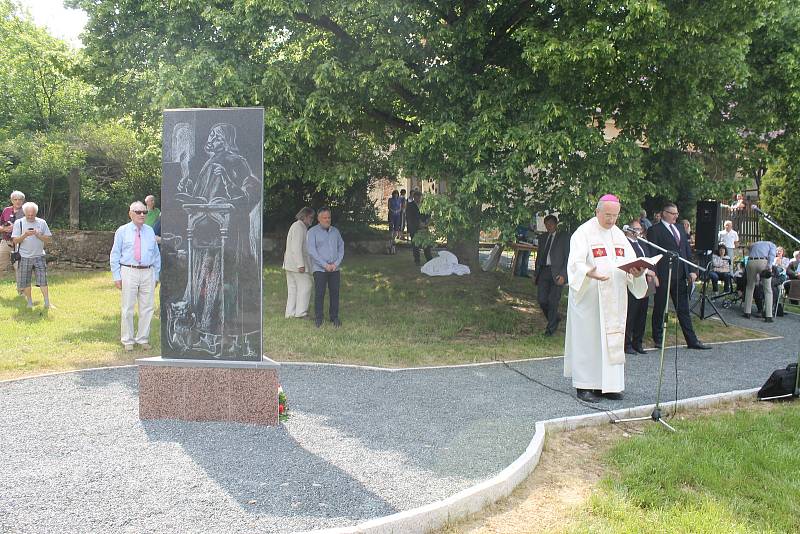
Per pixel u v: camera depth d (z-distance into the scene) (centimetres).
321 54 1100
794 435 558
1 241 1312
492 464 473
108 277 1523
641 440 533
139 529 367
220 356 565
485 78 1030
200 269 566
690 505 420
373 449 502
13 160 1852
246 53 1052
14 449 490
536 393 683
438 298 1241
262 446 506
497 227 973
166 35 1074
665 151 1151
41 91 2234
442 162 1015
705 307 1380
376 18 998
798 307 1471
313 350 863
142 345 862
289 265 1066
